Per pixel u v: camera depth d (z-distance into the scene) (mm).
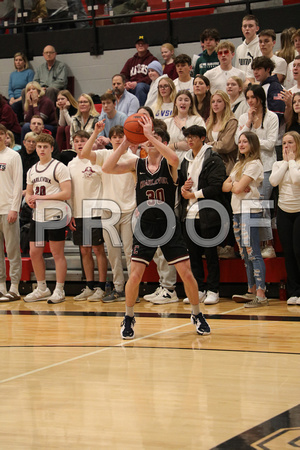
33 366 4461
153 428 3100
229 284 7598
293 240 6820
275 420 3160
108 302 7508
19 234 8055
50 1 11930
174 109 7898
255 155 6887
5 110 10391
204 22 10820
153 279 7773
